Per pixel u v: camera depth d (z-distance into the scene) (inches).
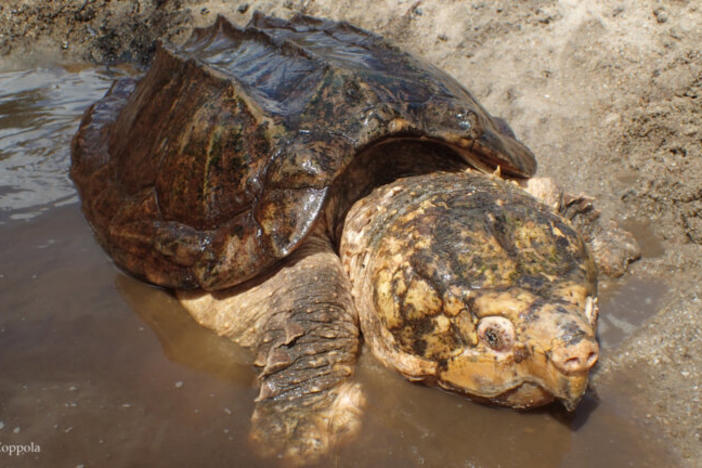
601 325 33.6
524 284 28.1
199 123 35.8
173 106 38.6
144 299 36.5
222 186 34.2
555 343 26.9
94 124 47.4
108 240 38.0
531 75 49.7
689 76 43.2
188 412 31.0
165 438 30.1
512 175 37.5
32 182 44.3
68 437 30.0
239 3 67.7
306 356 31.4
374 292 31.1
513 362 28.0
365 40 41.4
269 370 31.1
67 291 36.7
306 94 35.0
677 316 33.4
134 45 68.9
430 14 57.7
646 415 30.0
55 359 33.3
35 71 66.7
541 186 36.9
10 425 30.5
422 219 30.5
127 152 40.3
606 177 41.4
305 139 33.3
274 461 29.2
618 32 49.9
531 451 29.2
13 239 39.7
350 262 33.5
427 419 30.5
